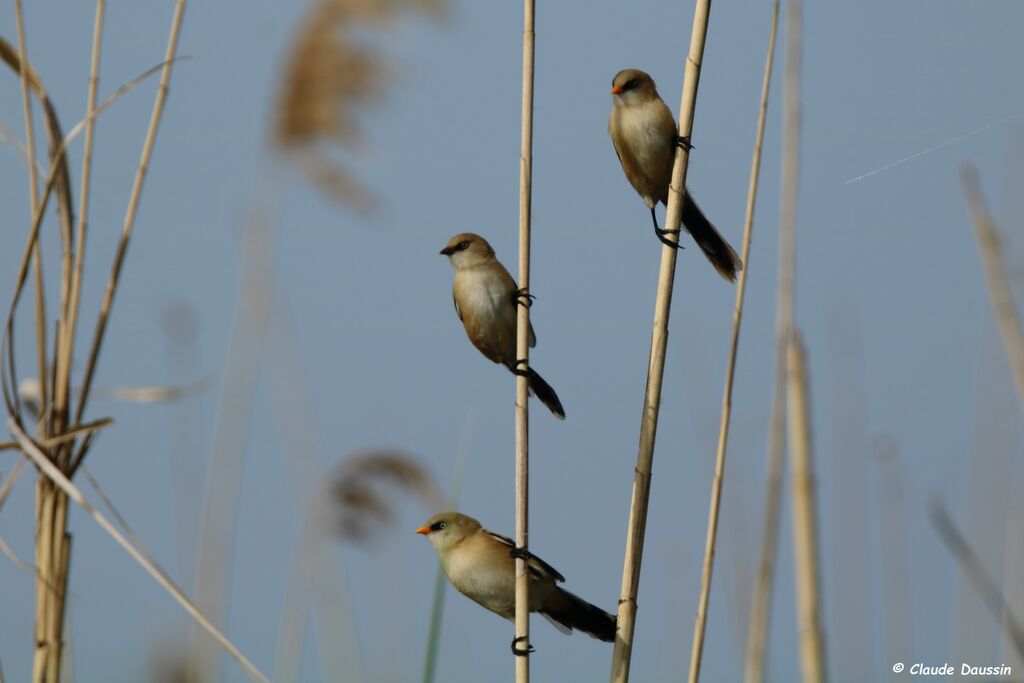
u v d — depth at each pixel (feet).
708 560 23.68
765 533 25.84
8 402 21.20
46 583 20.79
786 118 25.16
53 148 22.56
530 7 23.29
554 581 28.17
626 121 29.01
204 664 30.99
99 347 22.33
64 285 21.89
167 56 23.44
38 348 21.63
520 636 22.53
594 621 28.17
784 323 24.61
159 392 23.36
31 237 21.56
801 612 23.00
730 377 24.12
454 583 29.37
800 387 23.71
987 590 15.75
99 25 22.30
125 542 20.11
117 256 22.74
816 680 22.52
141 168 23.16
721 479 23.88
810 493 23.32
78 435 21.45
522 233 23.44
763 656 25.48
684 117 23.49
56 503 21.13
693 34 23.49
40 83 22.53
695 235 29.68
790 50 25.41
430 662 29.07
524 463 23.09
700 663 23.26
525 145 23.27
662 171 29.27
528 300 23.41
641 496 22.72
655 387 22.85
